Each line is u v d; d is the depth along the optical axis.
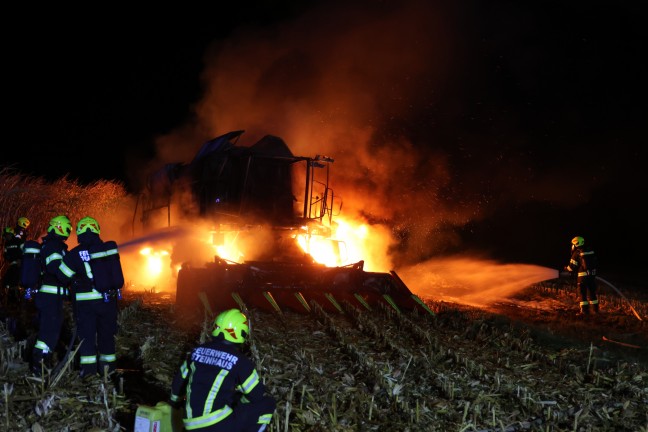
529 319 13.20
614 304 16.05
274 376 7.11
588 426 6.20
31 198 14.28
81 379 6.71
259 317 10.79
